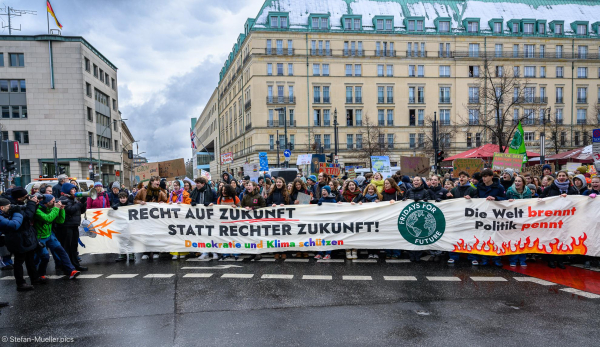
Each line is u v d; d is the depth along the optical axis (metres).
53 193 9.65
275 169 22.53
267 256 8.82
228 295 5.95
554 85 54.78
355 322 4.85
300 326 4.74
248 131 53.69
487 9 56.88
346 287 6.31
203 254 8.70
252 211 8.53
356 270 7.43
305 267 7.71
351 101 52.75
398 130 53.25
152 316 5.12
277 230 8.52
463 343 4.25
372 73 52.81
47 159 38.38
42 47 38.41
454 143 53.72
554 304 5.45
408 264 7.92
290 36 51.22
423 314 5.10
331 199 8.70
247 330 4.64
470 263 8.01
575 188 8.10
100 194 9.90
